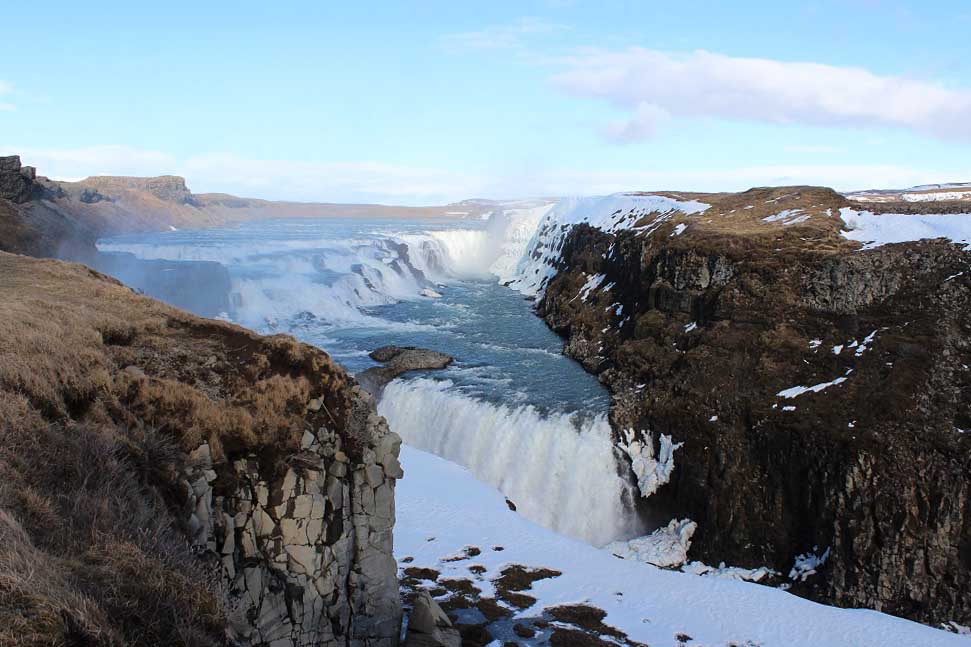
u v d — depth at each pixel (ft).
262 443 61.62
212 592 46.96
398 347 233.14
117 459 52.90
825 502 139.33
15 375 55.77
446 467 164.86
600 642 91.76
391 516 67.77
